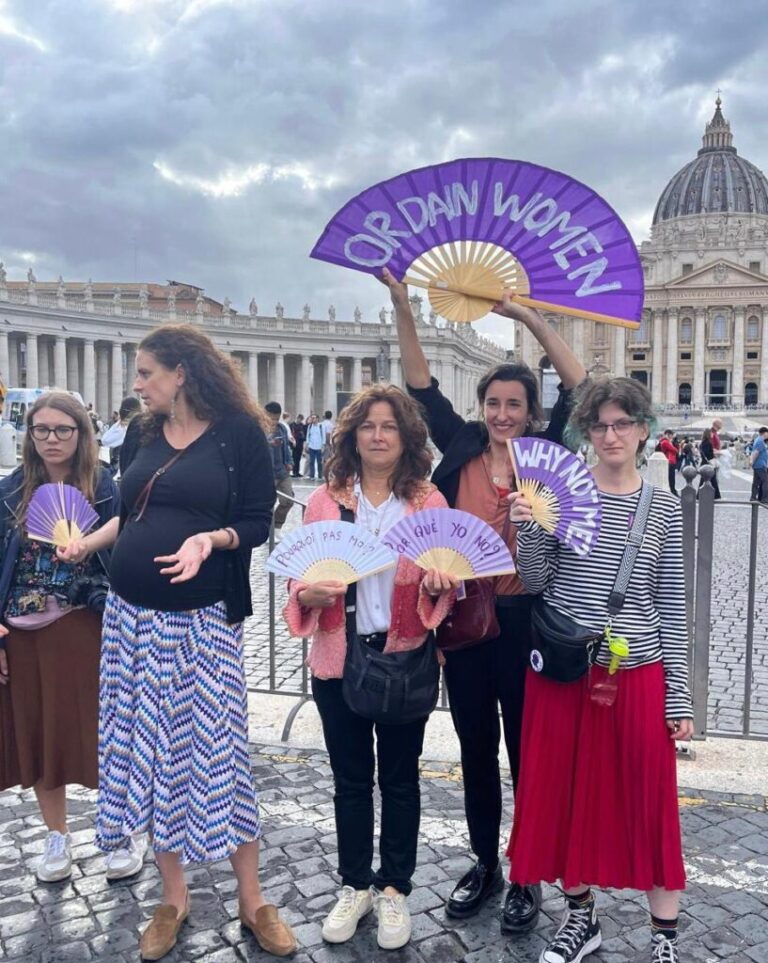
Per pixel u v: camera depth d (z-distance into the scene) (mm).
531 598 3564
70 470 4027
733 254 108312
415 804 3572
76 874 3984
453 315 3652
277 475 15438
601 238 3391
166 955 3391
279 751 5348
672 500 3252
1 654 3895
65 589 3846
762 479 22203
